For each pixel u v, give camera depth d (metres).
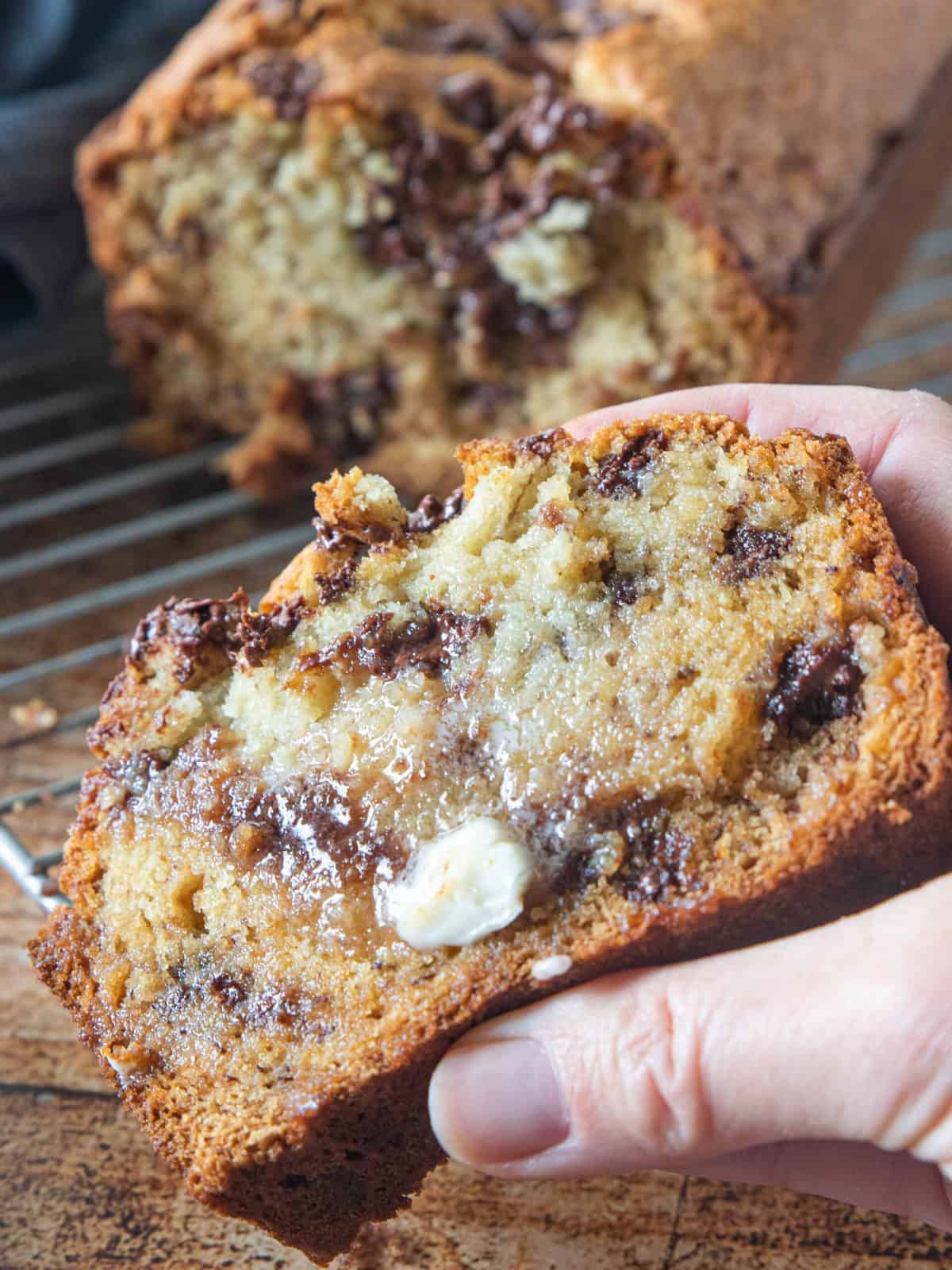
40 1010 0.20
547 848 0.15
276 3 0.29
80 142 0.31
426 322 0.29
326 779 0.16
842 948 0.14
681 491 0.16
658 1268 0.17
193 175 0.29
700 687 0.15
